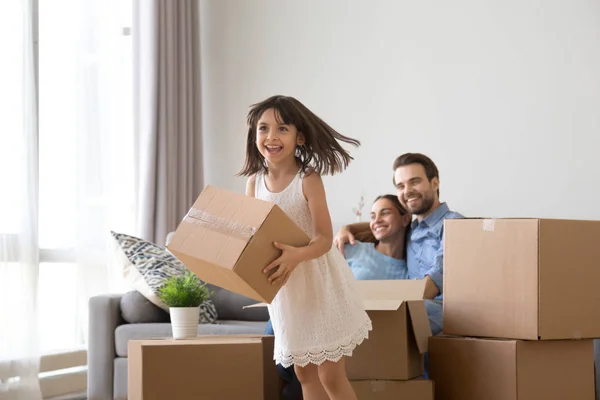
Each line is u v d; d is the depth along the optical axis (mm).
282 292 2234
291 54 4602
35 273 3574
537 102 4008
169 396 2354
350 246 3471
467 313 2605
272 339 2684
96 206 4055
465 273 2623
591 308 2543
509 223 2523
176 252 2117
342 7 4480
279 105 2258
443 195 4180
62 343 3920
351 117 4426
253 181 2418
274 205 2074
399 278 3369
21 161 3584
